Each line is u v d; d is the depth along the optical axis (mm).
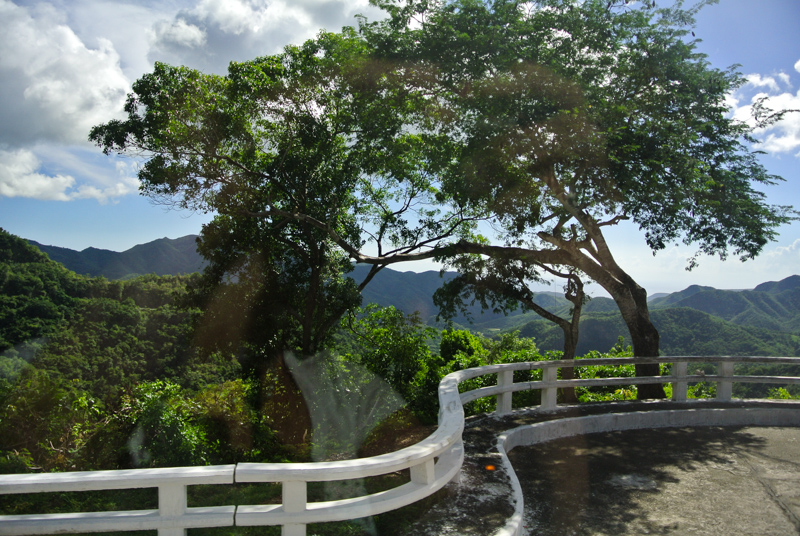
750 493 4918
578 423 7023
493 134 11094
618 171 11172
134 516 2756
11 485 2580
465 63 12094
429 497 3971
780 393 12406
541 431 6613
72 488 2637
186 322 19078
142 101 14625
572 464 5738
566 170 11805
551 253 13391
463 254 14789
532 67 11219
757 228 12297
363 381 11875
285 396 13602
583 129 10867
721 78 12930
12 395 6129
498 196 12133
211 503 4664
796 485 5137
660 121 11812
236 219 16234
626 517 4332
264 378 14930
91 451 5879
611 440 6750
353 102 14141
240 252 16781
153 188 14586
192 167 14117
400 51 12734
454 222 16047
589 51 12406
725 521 4270
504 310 14719
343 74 13844
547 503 4625
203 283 17031
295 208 16203
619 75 12461
